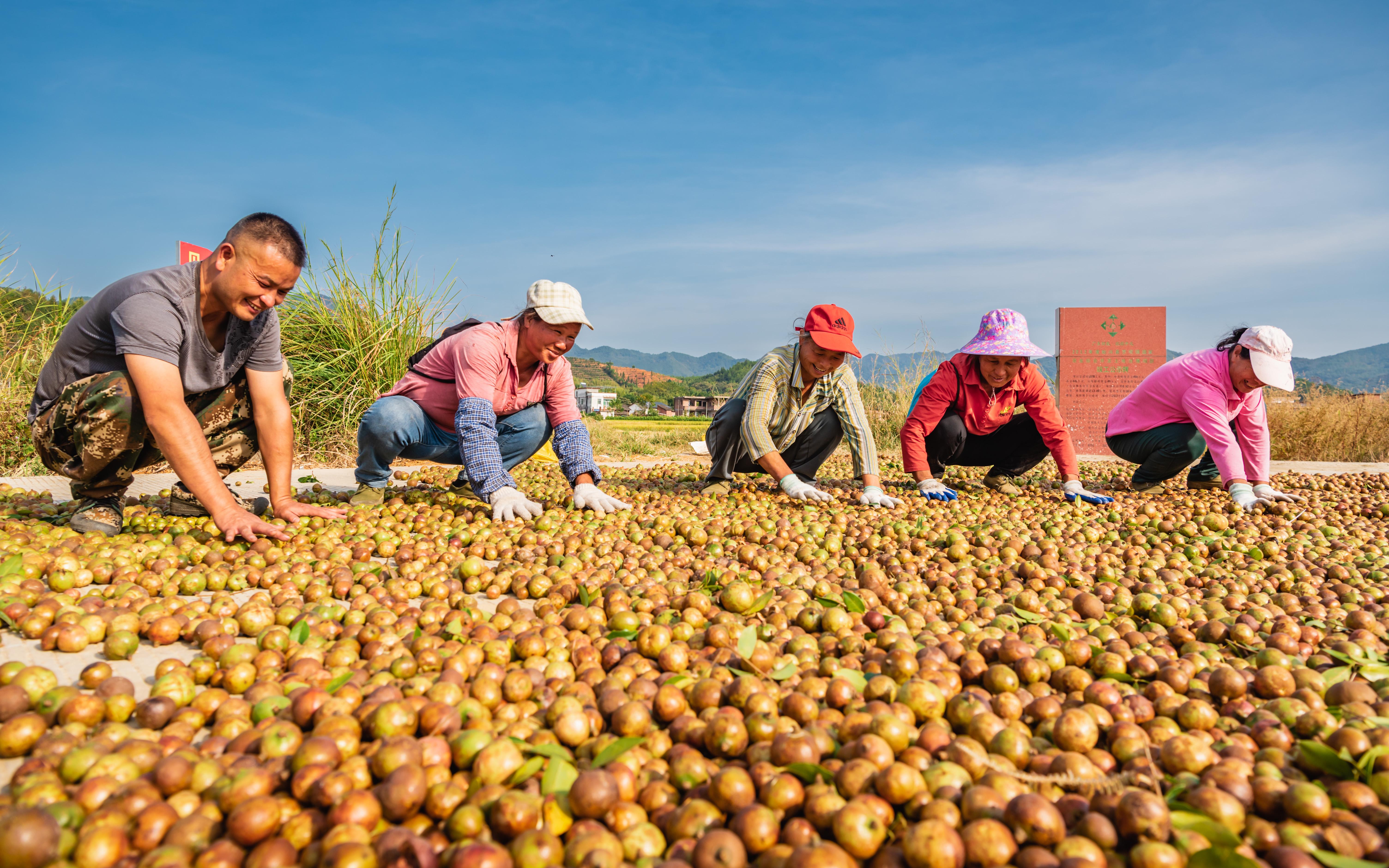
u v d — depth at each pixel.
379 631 2.35
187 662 2.24
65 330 3.50
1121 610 2.90
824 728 1.80
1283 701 1.96
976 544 3.97
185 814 1.42
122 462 3.62
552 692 1.97
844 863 1.26
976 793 1.44
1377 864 1.30
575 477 4.67
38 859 1.19
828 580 3.26
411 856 1.27
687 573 3.24
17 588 2.56
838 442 5.69
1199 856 1.29
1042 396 5.73
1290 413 10.72
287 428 3.96
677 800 1.56
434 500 4.83
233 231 3.19
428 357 4.67
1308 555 3.84
